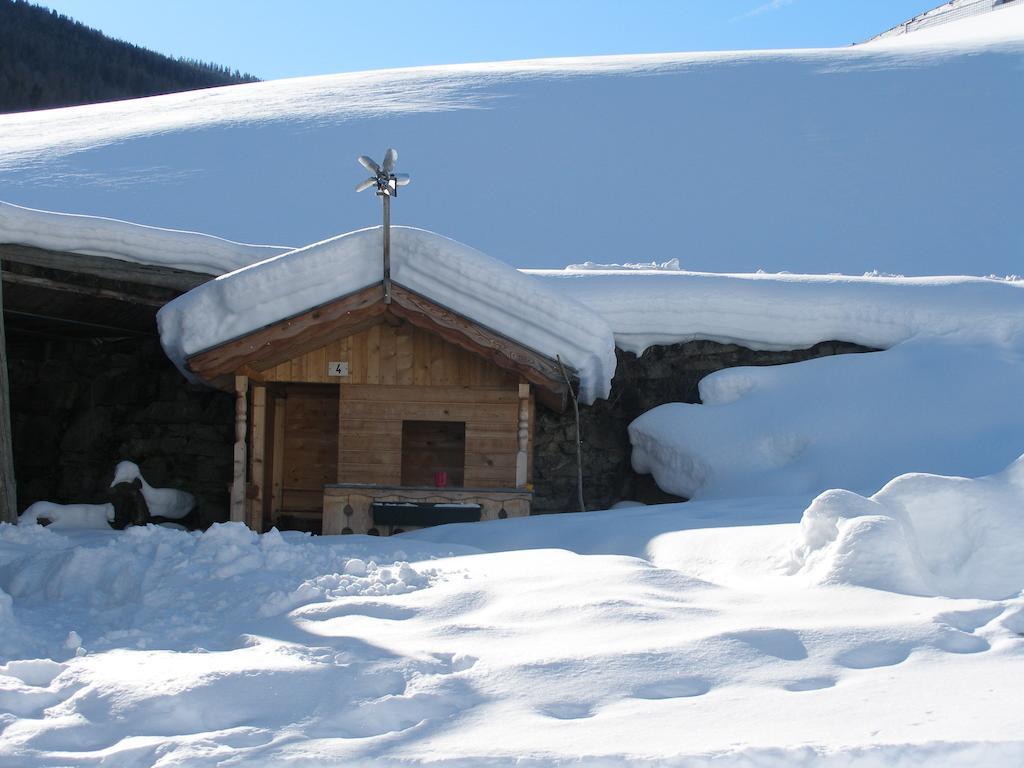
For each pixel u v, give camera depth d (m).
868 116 36.69
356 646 4.48
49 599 5.95
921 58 42.69
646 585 5.41
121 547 6.42
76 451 12.79
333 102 40.31
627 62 46.06
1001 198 30.22
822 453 10.31
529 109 38.22
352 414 10.75
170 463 12.50
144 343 12.80
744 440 10.81
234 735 3.48
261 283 9.85
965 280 12.26
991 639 4.38
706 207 30.70
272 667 4.07
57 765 3.24
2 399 8.69
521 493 10.05
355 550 6.95
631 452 11.86
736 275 12.46
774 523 6.94
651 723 3.53
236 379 10.39
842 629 4.43
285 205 30.20
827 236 28.58
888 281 12.23
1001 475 6.21
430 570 6.04
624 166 33.59
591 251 27.61
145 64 86.81
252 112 39.22
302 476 12.35
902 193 30.97
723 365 11.87
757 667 4.06
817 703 3.67
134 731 3.58
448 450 11.16
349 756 3.27
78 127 39.09
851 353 11.71
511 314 9.95
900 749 3.17
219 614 5.32
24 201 28.83
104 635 4.88
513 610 5.02
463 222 29.34
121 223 11.14
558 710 3.73
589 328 9.97
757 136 35.62
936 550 5.82
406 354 10.76
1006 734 3.29
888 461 9.95
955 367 10.86
